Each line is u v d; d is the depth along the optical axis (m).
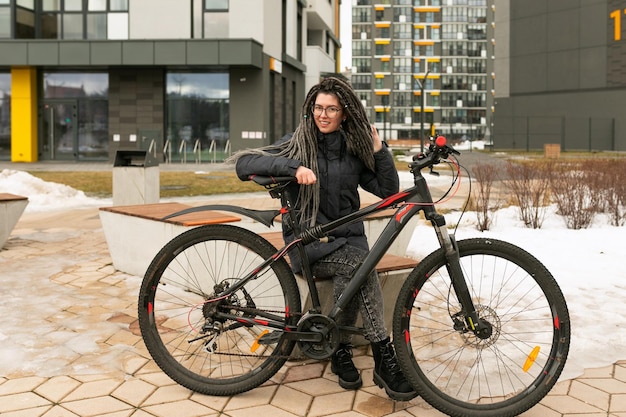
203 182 16.14
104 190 13.82
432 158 2.66
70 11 26.16
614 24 41.22
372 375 3.04
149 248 5.01
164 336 3.28
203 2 26.12
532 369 2.65
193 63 24.70
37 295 4.59
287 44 31.88
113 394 2.79
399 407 2.67
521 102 47.03
